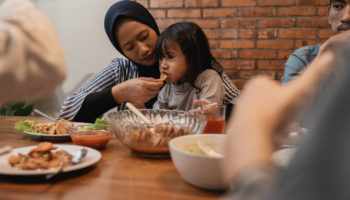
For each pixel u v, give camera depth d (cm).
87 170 70
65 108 151
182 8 285
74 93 171
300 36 272
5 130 115
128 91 144
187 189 60
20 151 77
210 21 283
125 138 81
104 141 90
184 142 70
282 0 270
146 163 77
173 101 156
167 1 286
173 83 155
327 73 26
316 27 268
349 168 20
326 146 21
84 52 302
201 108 98
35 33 48
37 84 50
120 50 173
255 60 282
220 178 56
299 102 29
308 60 181
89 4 295
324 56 30
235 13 279
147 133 77
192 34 147
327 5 263
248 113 28
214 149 71
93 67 303
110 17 161
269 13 274
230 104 165
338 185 20
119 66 182
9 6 49
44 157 69
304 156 21
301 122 45
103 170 71
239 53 283
